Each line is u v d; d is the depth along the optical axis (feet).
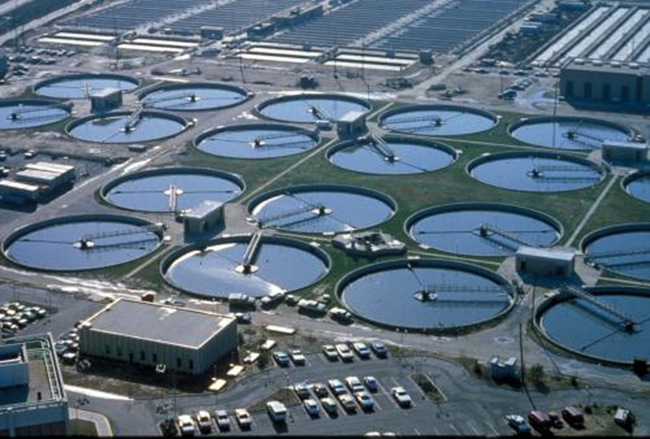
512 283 491.72
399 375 411.54
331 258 521.65
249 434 372.38
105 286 497.87
